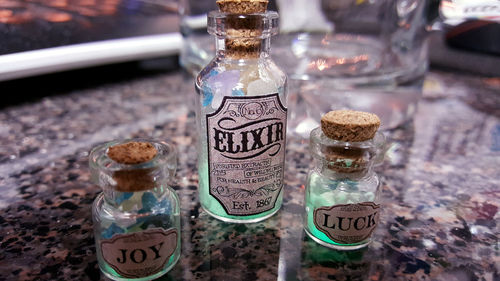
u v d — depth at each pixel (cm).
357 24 21
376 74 17
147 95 22
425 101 21
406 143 16
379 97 17
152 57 24
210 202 12
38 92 22
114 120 18
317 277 10
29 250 10
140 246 9
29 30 18
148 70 27
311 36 22
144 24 23
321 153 11
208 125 11
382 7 20
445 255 10
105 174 9
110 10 21
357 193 10
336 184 11
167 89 23
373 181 11
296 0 22
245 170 11
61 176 14
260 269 10
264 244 11
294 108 17
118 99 21
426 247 11
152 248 9
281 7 22
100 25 21
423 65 20
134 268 9
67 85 23
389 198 13
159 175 10
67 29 20
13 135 17
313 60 18
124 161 9
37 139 17
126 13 22
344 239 10
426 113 19
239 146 11
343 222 10
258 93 11
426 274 10
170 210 10
